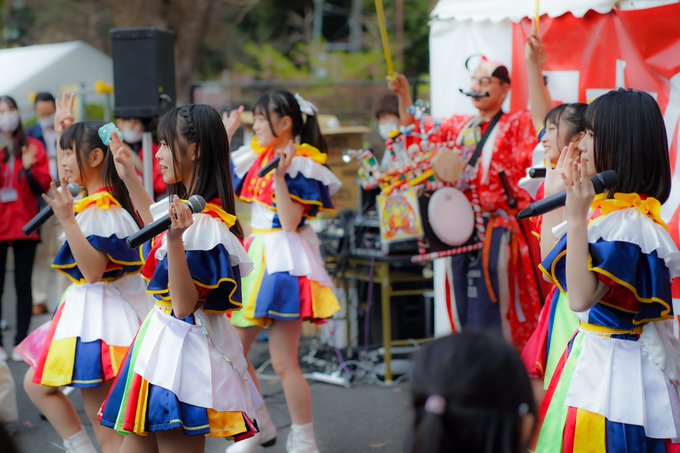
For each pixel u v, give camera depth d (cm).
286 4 2570
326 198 496
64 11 2236
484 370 186
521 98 556
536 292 518
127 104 591
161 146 365
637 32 494
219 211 354
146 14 1515
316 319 490
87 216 405
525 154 509
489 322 523
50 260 846
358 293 678
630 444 313
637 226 313
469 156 523
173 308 338
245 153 512
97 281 406
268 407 598
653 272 310
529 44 499
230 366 353
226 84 896
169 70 610
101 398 416
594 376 320
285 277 477
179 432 341
